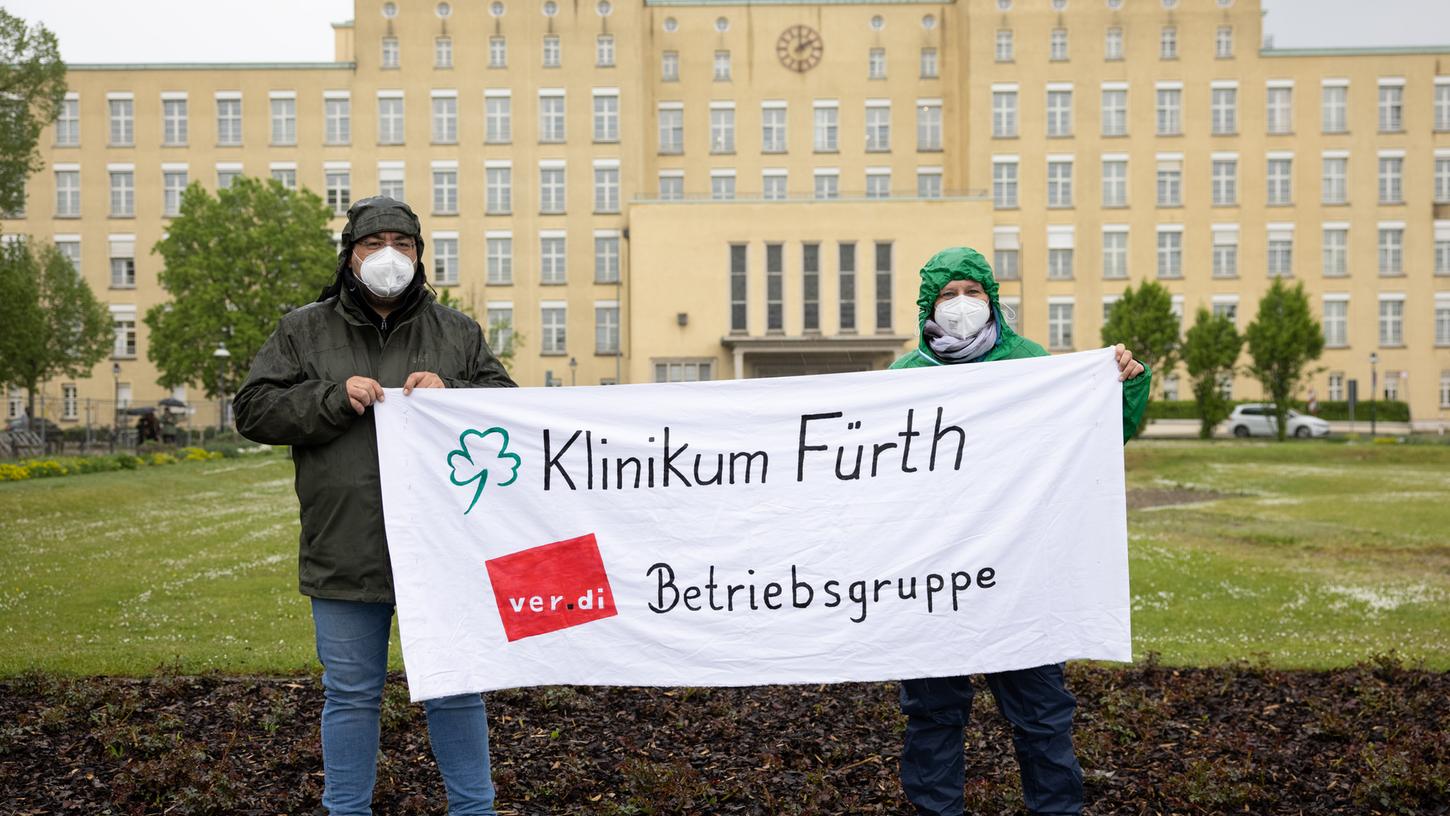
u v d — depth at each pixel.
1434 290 64.56
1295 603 10.96
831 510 4.61
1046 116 64.75
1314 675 7.27
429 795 4.99
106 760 5.45
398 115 65.19
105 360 65.50
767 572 4.59
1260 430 54.94
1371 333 64.38
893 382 4.64
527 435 4.54
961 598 4.57
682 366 59.16
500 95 65.00
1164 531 18.05
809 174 68.25
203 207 50.25
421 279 4.50
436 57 65.12
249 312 50.03
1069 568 4.59
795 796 4.98
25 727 5.90
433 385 4.40
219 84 65.50
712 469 4.60
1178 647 8.43
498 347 59.44
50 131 65.69
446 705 4.39
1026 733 4.50
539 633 4.50
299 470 4.35
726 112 68.38
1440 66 64.50
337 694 4.23
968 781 5.16
